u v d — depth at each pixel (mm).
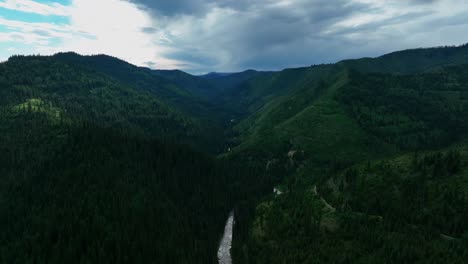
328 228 128875
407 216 124875
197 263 132500
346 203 144000
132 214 144000
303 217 140250
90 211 141125
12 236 136250
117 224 135000
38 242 126500
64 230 130250
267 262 121375
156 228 141375
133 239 129875
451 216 117875
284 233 135500
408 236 110125
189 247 139125
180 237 143375
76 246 123125
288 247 124250
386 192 139625
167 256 127625
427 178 137125
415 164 145625
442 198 125312
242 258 136375
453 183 129625
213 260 141500
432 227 116938
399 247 103438
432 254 98312
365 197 142500
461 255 97562
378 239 110250
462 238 107812
